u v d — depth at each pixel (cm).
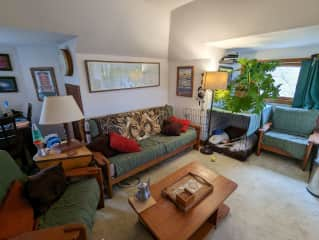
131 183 222
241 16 192
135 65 289
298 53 297
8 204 116
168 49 312
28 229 109
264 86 269
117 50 255
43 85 321
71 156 167
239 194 200
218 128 362
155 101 345
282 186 214
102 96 259
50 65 309
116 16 206
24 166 247
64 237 88
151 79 322
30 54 306
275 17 175
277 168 256
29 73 317
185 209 127
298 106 304
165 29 266
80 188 149
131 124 270
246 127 308
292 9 159
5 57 300
